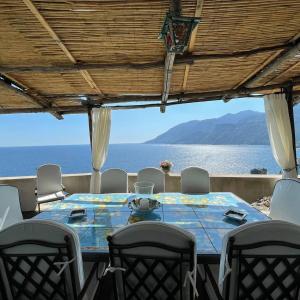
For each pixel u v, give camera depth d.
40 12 1.66
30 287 1.56
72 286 1.51
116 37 2.06
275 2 1.67
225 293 1.49
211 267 2.05
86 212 2.52
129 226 1.34
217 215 2.36
